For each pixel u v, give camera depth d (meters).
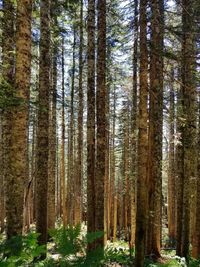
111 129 37.06
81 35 21.67
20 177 8.57
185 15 14.58
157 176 16.05
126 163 29.61
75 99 31.36
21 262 5.48
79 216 22.70
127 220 29.53
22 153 8.56
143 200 10.70
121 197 37.28
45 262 6.56
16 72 8.43
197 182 15.63
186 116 14.27
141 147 10.81
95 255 5.78
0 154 23.83
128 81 24.02
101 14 13.29
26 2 8.53
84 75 25.52
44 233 11.77
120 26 15.98
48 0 12.71
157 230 16.16
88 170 13.43
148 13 12.96
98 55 13.16
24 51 8.47
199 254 15.33
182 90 15.28
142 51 10.88
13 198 8.53
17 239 5.91
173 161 29.92
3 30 11.71
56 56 21.77
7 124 12.55
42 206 11.89
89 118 13.66
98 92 13.03
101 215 12.61
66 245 5.84
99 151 12.85
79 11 21.56
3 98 7.98
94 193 13.34
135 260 10.60
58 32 17.14
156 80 14.64
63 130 26.36
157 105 15.27
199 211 15.50
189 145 15.44
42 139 12.12
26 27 8.52
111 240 28.00
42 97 12.23
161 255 16.70
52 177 20.84
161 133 16.70
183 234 15.66
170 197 30.45
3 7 11.68
